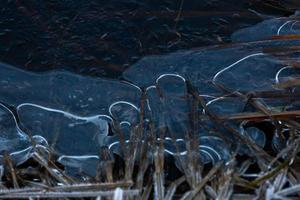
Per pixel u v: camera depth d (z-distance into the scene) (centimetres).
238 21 179
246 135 159
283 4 181
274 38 173
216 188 152
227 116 161
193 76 170
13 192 151
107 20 179
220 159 157
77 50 175
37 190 152
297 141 156
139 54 175
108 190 151
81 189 152
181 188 154
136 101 167
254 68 171
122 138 159
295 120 161
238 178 153
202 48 175
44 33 177
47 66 173
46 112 166
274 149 159
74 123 164
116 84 170
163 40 176
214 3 181
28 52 175
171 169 157
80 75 171
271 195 149
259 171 156
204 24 179
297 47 171
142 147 157
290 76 169
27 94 168
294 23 178
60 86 170
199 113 162
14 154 160
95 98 168
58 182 155
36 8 180
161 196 150
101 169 156
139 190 151
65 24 178
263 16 179
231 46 174
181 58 173
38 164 158
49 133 163
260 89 167
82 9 180
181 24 179
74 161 160
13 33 177
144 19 179
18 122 165
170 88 168
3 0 181
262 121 161
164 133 160
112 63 173
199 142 158
